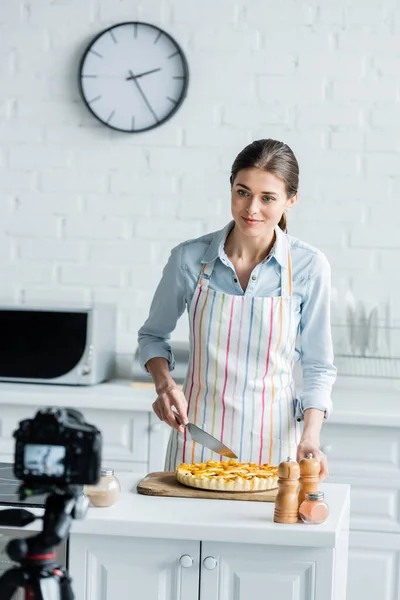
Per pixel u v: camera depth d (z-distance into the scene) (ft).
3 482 7.49
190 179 13.60
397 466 11.27
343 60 13.32
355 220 13.41
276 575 6.71
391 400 12.17
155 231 13.66
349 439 11.31
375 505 11.30
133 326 13.74
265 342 8.28
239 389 8.29
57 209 13.78
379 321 13.32
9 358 12.43
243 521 6.75
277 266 8.38
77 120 13.71
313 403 8.21
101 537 6.82
